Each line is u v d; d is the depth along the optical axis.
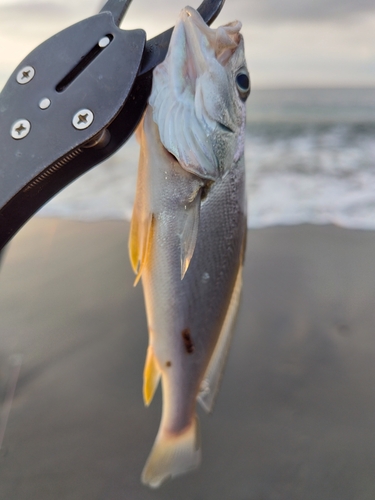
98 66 0.16
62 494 0.38
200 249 0.24
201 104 0.20
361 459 0.40
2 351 0.51
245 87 0.23
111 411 0.44
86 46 0.16
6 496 0.38
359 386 0.47
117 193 0.94
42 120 0.16
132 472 0.39
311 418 0.44
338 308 0.58
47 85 0.16
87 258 0.67
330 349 0.51
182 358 0.26
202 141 0.21
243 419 0.44
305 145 1.32
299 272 0.66
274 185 1.01
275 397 0.46
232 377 0.49
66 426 0.43
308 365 0.50
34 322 0.55
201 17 0.20
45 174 0.16
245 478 0.39
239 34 0.22
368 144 1.30
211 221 0.23
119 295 0.59
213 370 0.27
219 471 0.39
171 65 0.19
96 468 0.40
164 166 0.21
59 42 0.16
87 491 0.38
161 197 0.21
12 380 0.48
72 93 0.16
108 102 0.16
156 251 0.23
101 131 0.16
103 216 0.83
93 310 0.57
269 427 0.43
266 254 0.71
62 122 0.16
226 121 0.21
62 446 0.41
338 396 0.46
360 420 0.43
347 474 0.39
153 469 0.29
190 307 0.24
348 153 1.22
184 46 0.19
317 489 0.38
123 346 0.51
